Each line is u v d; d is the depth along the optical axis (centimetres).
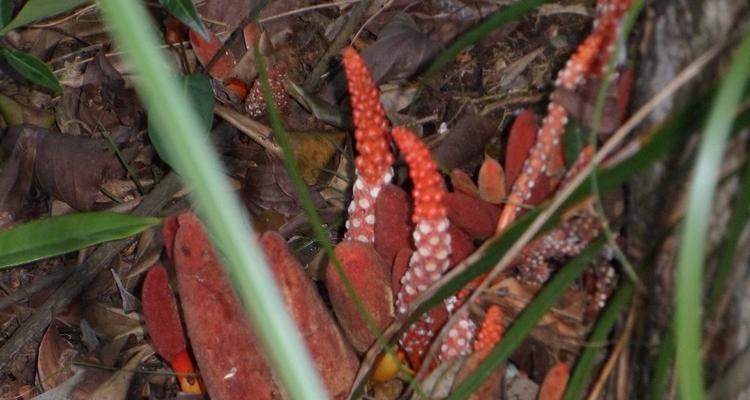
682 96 132
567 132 140
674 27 132
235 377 135
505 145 158
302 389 78
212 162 73
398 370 141
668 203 133
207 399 143
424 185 132
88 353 150
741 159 127
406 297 138
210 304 134
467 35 139
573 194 128
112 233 139
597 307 142
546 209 129
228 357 135
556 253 142
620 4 133
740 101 122
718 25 129
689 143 131
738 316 128
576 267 131
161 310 139
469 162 155
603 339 131
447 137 154
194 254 134
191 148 70
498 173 142
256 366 135
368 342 139
